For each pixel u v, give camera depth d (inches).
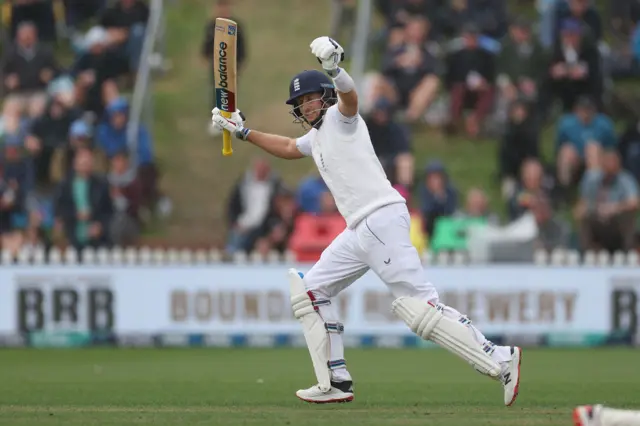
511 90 2583.7
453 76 2610.7
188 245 2546.8
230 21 1015.0
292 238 2213.3
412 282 968.9
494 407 1036.5
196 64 2967.5
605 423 737.6
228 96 1027.9
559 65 2549.2
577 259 2063.2
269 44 3034.0
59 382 1408.7
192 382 1398.9
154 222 2568.9
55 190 2406.5
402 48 2632.9
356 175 971.9
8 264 2057.1
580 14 2593.5
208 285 2062.0
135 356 1863.9
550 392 1246.3
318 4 3147.1
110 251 2247.8
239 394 1217.4
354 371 1588.3
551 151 2568.9
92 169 2434.8
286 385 1348.4
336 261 1001.5
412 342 2055.9
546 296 2058.3
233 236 2301.9
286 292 2058.3
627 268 2060.8
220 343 2063.2
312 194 2276.1
